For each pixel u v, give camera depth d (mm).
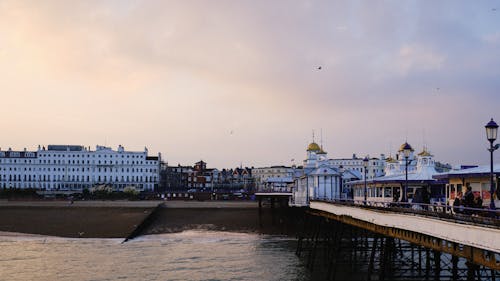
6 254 74500
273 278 56719
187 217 117500
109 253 76250
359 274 56156
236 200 150250
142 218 110062
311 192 90312
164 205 129750
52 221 107312
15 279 57625
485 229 23781
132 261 69062
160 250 79688
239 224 110688
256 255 74188
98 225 102938
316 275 57719
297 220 104812
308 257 67000
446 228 27625
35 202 132625
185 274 59906
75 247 82375
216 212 122250
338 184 89938
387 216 37219
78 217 111938
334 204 57344
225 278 57281
